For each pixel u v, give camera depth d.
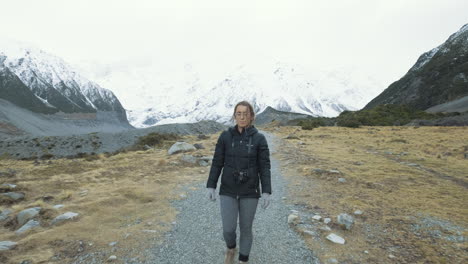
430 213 5.92
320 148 20.30
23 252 3.89
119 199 6.62
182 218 5.65
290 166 12.45
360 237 4.74
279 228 5.20
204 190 8.09
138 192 7.29
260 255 4.11
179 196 7.28
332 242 4.53
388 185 8.59
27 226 4.84
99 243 4.29
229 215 3.39
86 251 4.02
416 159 14.73
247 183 3.35
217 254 4.12
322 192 7.84
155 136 39.47
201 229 5.09
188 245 4.39
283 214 6.01
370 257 4.02
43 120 194.25
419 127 41.66
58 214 5.42
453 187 8.43
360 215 5.83
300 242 4.56
